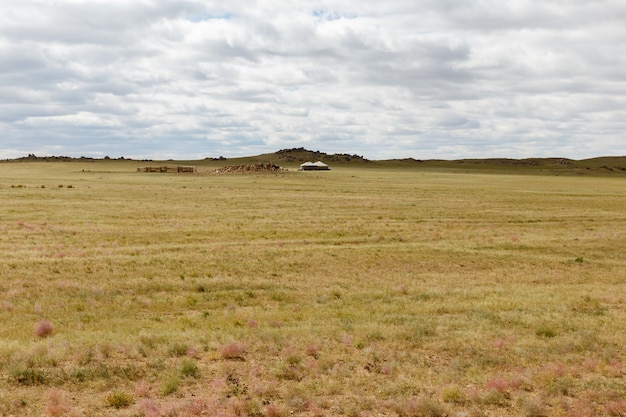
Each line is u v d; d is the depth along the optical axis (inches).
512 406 530.0
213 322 844.0
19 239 1610.5
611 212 2834.6
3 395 513.0
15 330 775.1
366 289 1151.0
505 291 1125.7
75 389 540.7
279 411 488.7
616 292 1123.9
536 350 709.3
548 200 3553.2
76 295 1015.0
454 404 530.0
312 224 2154.3
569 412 510.9
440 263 1456.7
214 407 498.9
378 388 564.4
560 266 1446.9
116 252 1443.2
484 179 7130.9
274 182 5255.9
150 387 553.6
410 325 818.2
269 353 671.8
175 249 1519.4
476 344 731.4
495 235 1979.6
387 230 2039.9
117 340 705.6
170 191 3777.1
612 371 628.1
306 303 1017.5
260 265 1344.7
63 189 3686.0
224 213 2476.6
